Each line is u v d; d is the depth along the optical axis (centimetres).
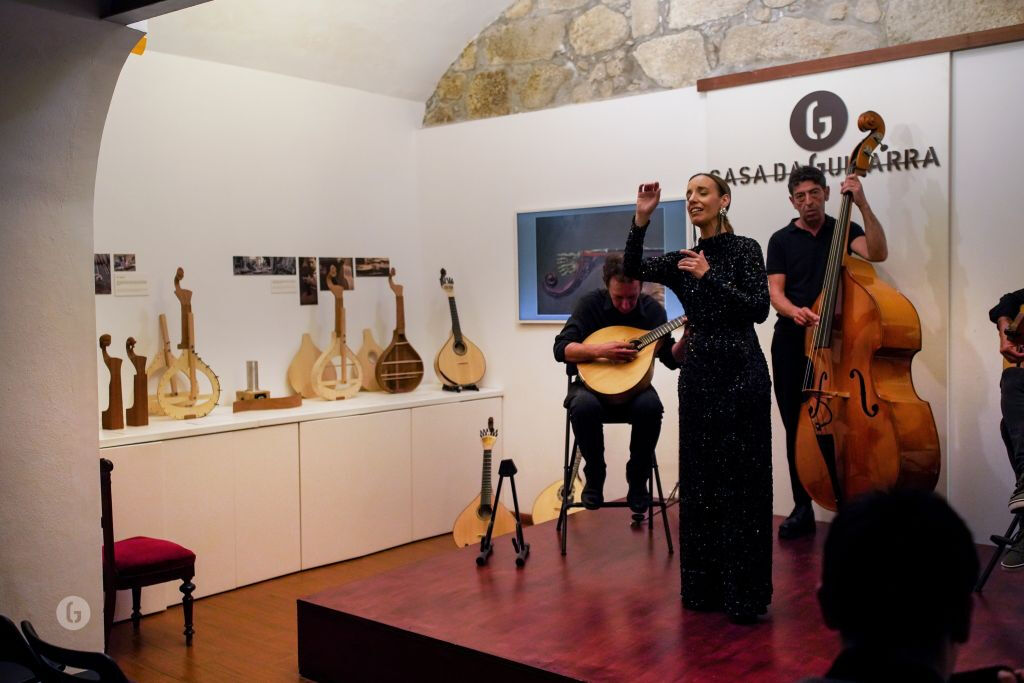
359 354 638
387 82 647
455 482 618
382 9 590
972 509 471
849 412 417
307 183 608
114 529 448
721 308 348
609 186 592
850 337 419
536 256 623
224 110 561
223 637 430
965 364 470
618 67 593
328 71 611
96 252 504
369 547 569
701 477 357
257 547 512
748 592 349
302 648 386
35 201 297
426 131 673
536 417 629
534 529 494
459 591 394
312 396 604
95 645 315
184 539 480
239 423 500
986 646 327
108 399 499
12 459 294
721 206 363
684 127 561
